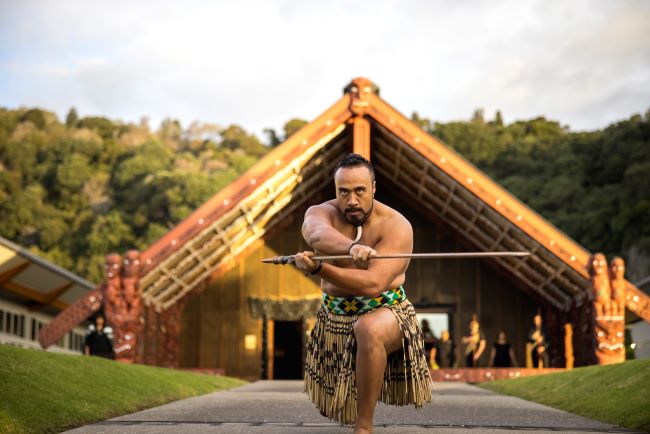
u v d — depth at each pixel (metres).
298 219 23.20
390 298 4.23
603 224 55.34
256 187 18.48
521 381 11.94
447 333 21.42
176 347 22.30
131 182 92.88
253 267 23.11
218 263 22.42
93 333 17.48
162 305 21.52
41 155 102.31
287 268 23.09
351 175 4.14
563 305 21.84
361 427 3.99
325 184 22.70
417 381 4.25
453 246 23.05
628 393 6.94
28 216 91.19
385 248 4.15
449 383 16.36
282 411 6.70
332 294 4.30
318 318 4.41
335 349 4.29
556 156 64.94
